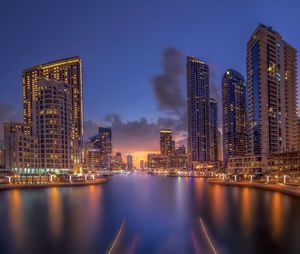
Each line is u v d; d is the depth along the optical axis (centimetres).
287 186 11406
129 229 4809
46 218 5834
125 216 6066
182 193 11475
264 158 17912
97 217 5956
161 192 12044
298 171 15562
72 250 3681
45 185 14575
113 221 5509
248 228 4747
